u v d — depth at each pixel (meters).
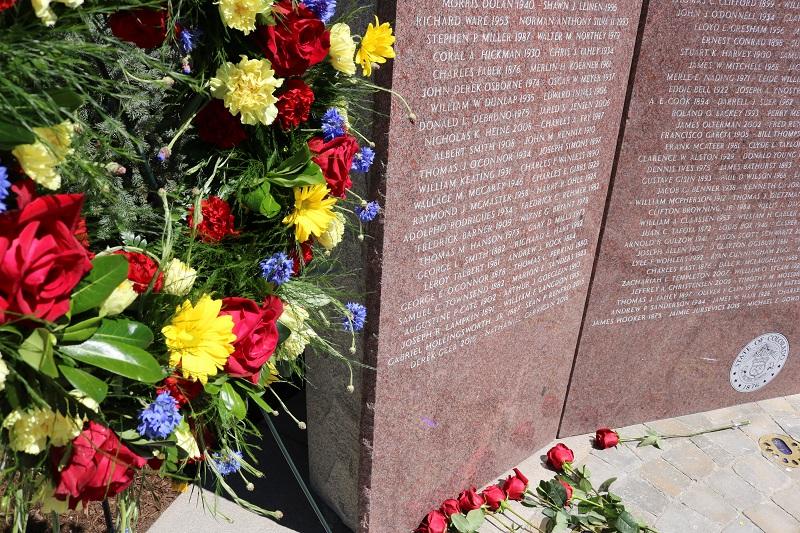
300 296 1.83
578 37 2.56
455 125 2.28
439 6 2.05
